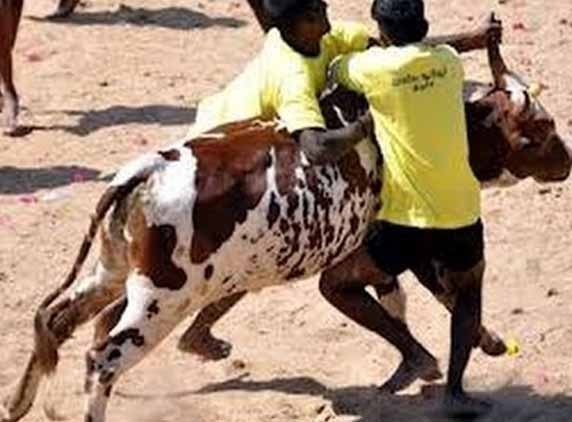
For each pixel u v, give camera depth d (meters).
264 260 10.91
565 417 11.84
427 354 11.72
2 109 18.70
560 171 12.16
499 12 22.33
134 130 18.55
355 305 11.62
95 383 10.73
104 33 22.02
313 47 11.11
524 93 11.91
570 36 21.30
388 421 11.77
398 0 11.10
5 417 11.62
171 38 21.88
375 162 11.25
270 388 12.38
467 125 11.85
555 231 15.39
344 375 12.62
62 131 18.50
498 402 12.05
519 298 13.98
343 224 11.14
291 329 13.48
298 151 10.93
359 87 11.15
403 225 11.30
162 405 12.17
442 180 11.22
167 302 10.69
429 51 11.11
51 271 14.61
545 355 12.88
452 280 11.67
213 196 10.61
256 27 22.39
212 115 11.62
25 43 21.48
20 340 13.27
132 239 10.66
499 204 15.97
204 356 12.60
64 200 16.31
